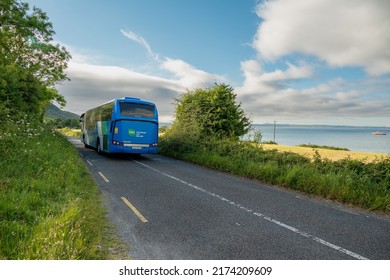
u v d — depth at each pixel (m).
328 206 7.89
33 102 28.19
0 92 23.56
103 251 4.27
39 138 15.47
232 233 5.31
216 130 24.66
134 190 8.73
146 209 6.70
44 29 30.08
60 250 3.67
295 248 4.72
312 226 5.95
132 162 16.16
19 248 3.81
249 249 4.60
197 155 17.42
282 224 5.98
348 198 8.51
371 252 4.68
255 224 5.91
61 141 18.83
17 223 4.51
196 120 22.86
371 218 6.89
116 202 7.21
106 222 5.63
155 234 5.10
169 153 21.09
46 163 8.95
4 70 25.25
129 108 16.81
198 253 4.36
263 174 11.95
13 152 9.19
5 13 27.45
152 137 17.17
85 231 4.70
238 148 16.47
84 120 27.69
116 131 16.47
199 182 10.62
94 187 8.60
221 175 12.72
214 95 24.88
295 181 10.49
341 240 5.19
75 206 5.63
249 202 7.84
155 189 9.01
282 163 13.17
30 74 29.56
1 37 28.31
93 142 22.30
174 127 23.23
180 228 5.47
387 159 9.94
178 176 11.82
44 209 5.40
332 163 11.36
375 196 8.19
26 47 31.16
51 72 33.53
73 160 11.51
